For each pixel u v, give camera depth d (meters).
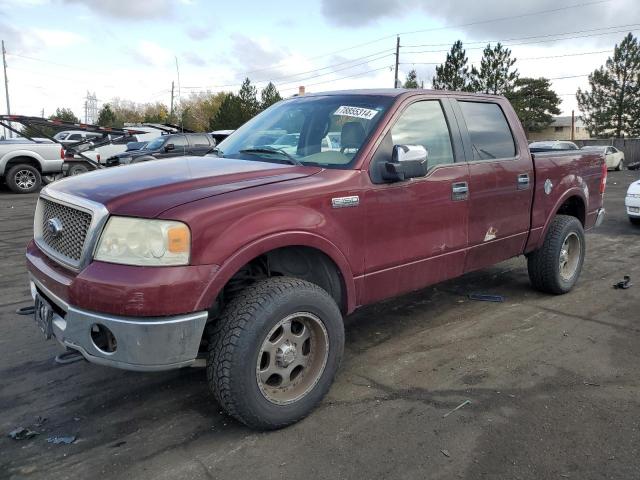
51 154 16.09
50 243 3.20
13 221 10.59
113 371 3.87
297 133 3.96
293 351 3.09
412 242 3.81
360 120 3.76
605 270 6.71
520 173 4.76
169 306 2.59
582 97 57.06
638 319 4.86
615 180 24.39
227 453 2.87
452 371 3.81
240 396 2.86
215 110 75.81
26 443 2.97
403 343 4.34
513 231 4.80
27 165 15.61
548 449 2.87
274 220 2.95
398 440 2.96
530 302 5.36
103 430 3.11
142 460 2.81
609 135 55.03
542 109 62.78
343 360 4.02
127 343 2.59
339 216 3.30
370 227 3.50
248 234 2.83
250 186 3.04
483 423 3.13
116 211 2.71
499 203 4.56
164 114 65.38
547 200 5.16
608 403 3.35
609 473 2.68
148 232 2.62
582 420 3.15
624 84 53.62
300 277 3.49
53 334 2.97
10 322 4.87
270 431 3.07
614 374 3.75
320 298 3.11
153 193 2.85
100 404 3.41
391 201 3.61
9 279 6.30
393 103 3.83
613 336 4.46
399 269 3.76
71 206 2.93
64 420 3.22
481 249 4.47
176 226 2.63
